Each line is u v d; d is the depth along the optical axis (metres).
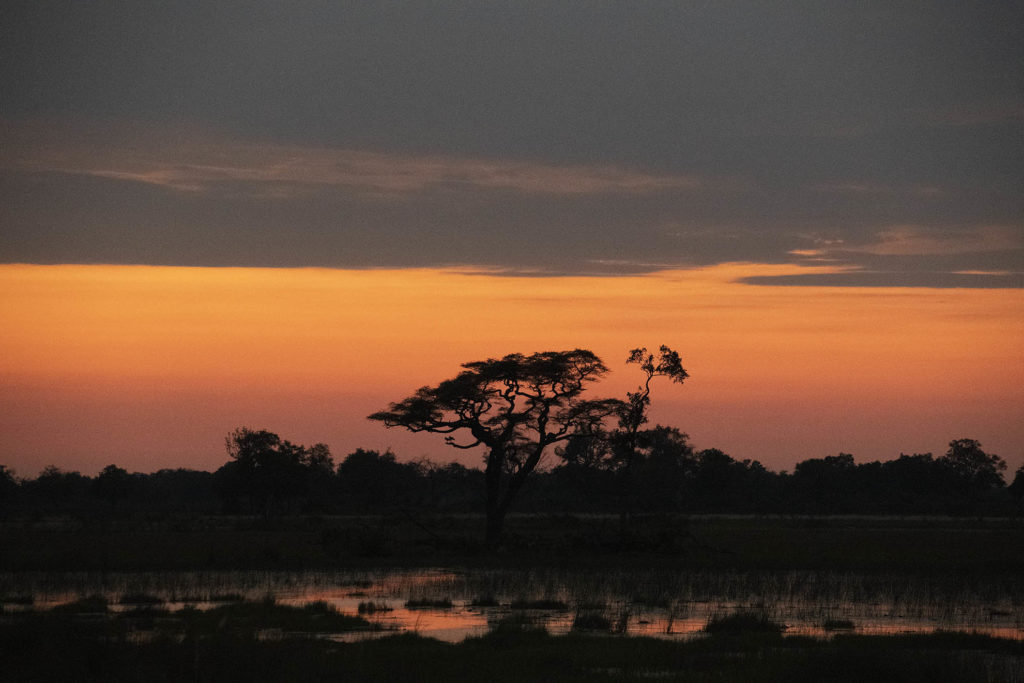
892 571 67.31
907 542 99.38
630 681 29.03
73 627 32.84
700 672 30.50
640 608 47.47
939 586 57.47
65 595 51.41
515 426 96.81
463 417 97.00
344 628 39.31
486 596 49.97
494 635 36.53
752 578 62.09
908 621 43.62
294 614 42.62
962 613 46.34
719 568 70.69
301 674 29.06
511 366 96.44
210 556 72.38
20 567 66.69
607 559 78.50
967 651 35.06
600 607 46.81
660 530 88.31
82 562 69.94
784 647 35.56
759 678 29.28
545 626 41.09
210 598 49.78
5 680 28.73
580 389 99.25
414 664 30.45
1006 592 55.12
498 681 28.80
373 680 28.75
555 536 97.50
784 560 75.56
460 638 38.00
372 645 34.56
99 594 51.34
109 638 33.28
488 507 95.75
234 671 29.34
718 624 40.12
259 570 67.31
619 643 35.38
